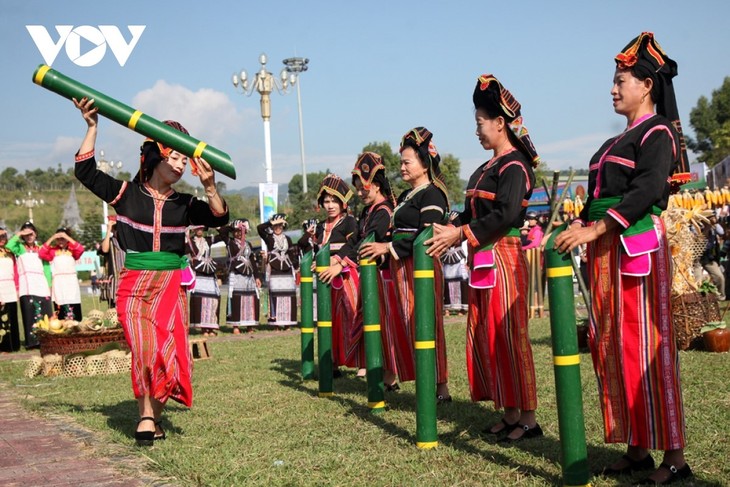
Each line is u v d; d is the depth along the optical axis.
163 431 5.16
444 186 5.92
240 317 13.49
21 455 4.82
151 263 4.90
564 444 3.61
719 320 8.52
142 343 4.83
